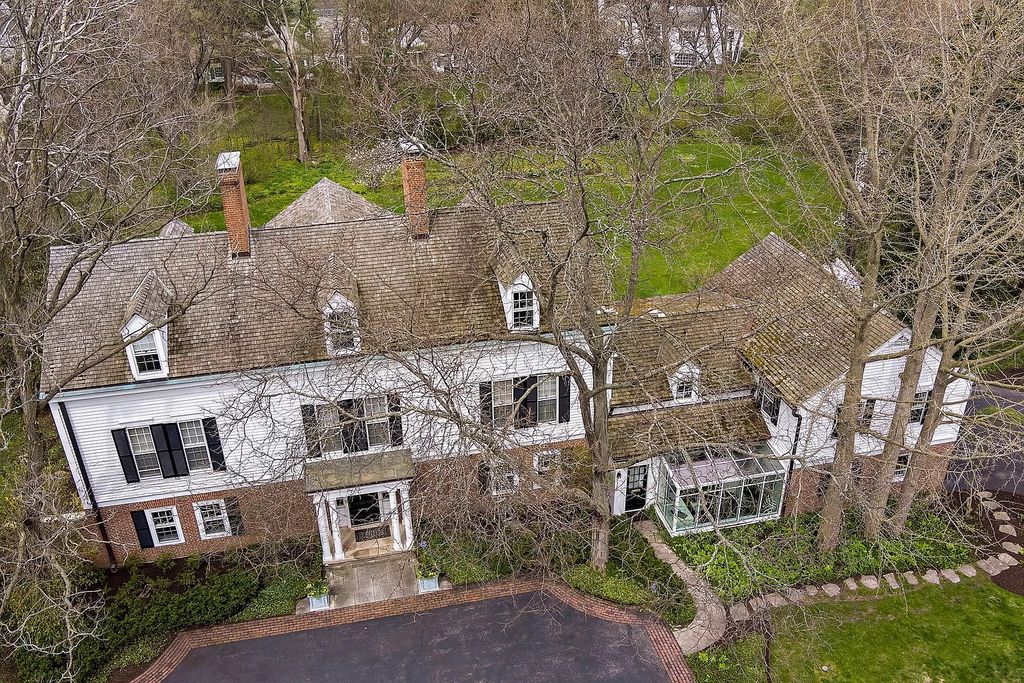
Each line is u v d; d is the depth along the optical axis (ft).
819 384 84.28
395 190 151.23
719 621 80.84
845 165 75.77
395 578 85.46
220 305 82.94
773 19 106.93
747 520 92.48
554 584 84.43
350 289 82.48
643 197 79.46
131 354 77.61
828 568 85.92
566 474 81.00
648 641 78.59
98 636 76.48
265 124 188.96
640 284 125.29
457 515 73.36
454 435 82.84
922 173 93.71
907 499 85.66
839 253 83.41
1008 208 67.10
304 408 83.41
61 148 73.36
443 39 139.64
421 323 84.53
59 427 79.20
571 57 101.50
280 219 105.29
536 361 86.38
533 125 97.40
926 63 80.59
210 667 76.28
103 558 86.69
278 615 81.41
